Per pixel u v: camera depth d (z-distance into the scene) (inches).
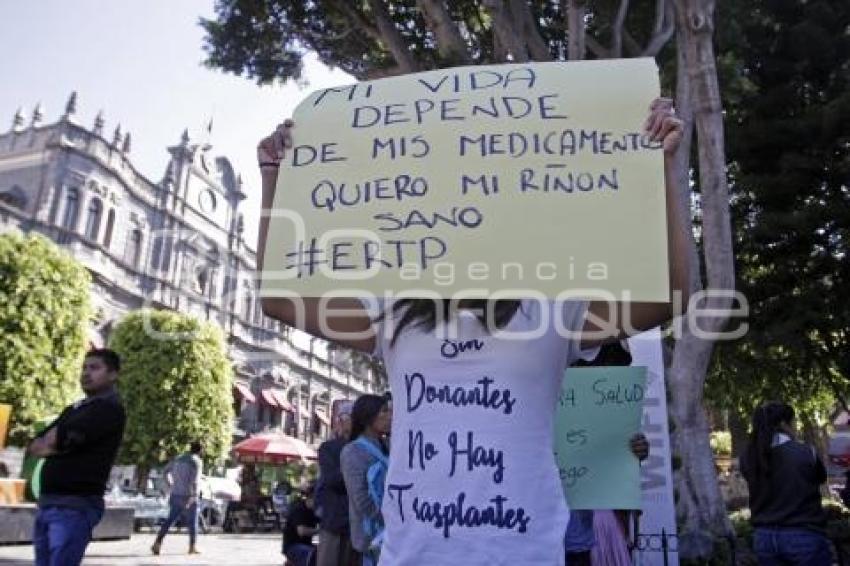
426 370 70.5
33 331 699.4
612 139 80.3
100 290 1223.5
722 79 422.3
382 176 82.2
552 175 79.4
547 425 68.8
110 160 1268.5
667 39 389.1
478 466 66.1
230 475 1027.3
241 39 506.3
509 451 66.3
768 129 585.0
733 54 449.7
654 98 81.5
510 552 63.7
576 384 137.4
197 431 908.0
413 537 65.6
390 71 479.8
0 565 313.4
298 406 1798.7
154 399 893.2
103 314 1227.2
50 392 707.4
